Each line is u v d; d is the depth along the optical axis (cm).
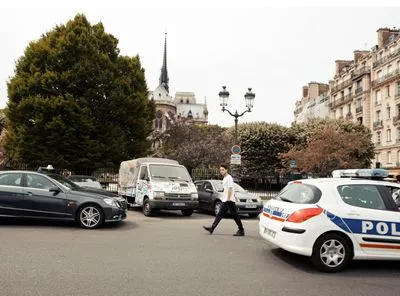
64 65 2380
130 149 2592
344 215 607
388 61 4897
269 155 3422
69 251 687
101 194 1009
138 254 679
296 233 599
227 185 932
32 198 955
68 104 2234
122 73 2625
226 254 704
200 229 1023
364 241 605
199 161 2872
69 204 960
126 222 1120
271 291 488
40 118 2220
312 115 7319
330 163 2811
